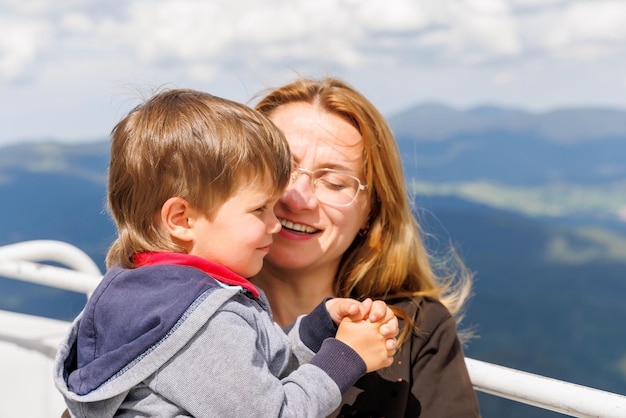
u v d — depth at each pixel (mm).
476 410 1358
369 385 1382
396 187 1547
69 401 1118
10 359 2055
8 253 1981
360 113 1502
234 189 1141
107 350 1098
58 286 1833
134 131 1169
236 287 1113
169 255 1131
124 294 1108
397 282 1546
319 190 1473
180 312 1050
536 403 1269
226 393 1021
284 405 1044
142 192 1147
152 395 1061
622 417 1141
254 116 1202
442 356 1417
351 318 1176
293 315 1556
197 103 1184
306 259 1469
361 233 1573
